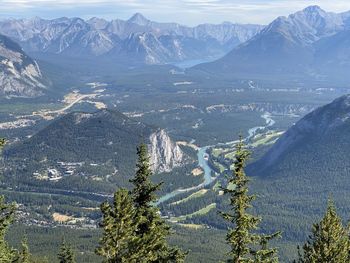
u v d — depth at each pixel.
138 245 71.00
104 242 71.00
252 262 69.44
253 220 69.25
